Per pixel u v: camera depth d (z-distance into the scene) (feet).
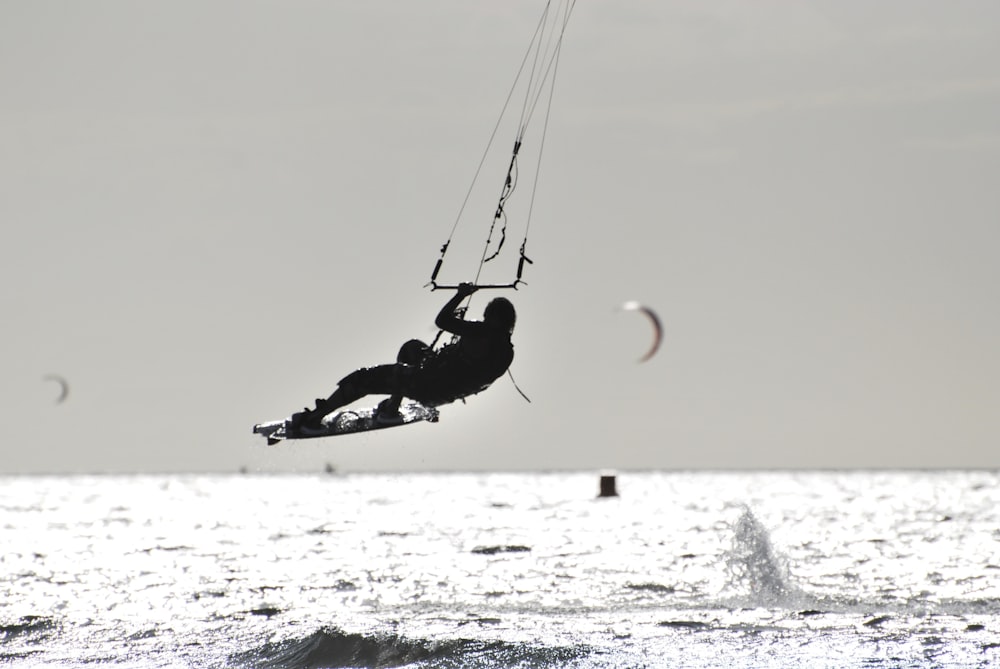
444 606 362.33
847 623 313.12
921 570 453.99
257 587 418.10
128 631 316.19
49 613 352.08
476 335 195.11
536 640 288.30
